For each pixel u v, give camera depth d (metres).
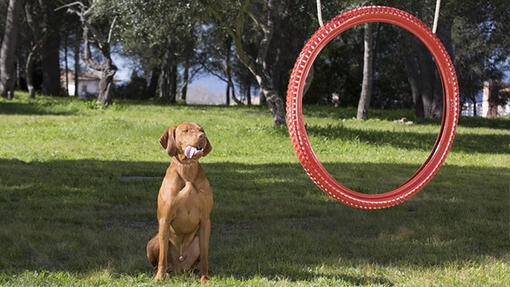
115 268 4.55
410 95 44.38
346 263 4.88
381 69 44.12
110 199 7.70
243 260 4.86
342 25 4.32
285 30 29.42
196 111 29.38
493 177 11.27
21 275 4.26
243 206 7.41
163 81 42.94
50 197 7.74
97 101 28.70
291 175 10.66
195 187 4.10
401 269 4.76
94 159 12.62
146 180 9.50
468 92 40.91
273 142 17.11
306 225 6.61
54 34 41.09
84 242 5.34
